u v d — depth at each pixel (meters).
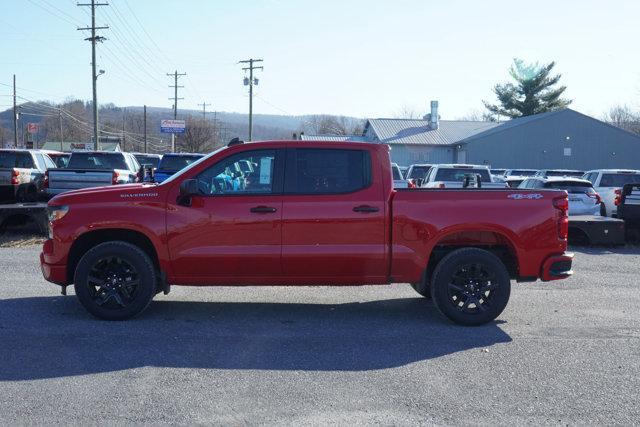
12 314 7.54
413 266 7.32
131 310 7.27
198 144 83.88
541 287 9.83
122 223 7.18
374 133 56.81
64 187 17.22
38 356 6.04
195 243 7.21
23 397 5.07
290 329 7.16
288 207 7.20
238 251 7.19
